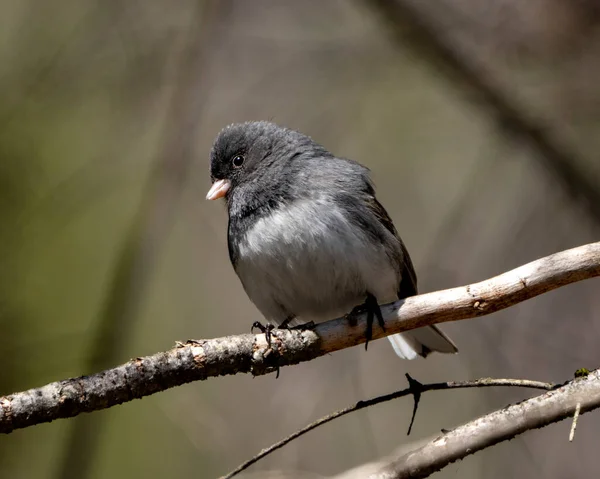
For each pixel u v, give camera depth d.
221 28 11.78
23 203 11.80
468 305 5.68
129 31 11.95
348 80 12.30
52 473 9.21
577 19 11.34
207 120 12.21
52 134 12.14
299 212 7.03
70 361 10.80
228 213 7.89
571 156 11.26
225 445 10.42
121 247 10.49
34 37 12.13
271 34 12.45
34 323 11.41
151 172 10.63
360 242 7.04
